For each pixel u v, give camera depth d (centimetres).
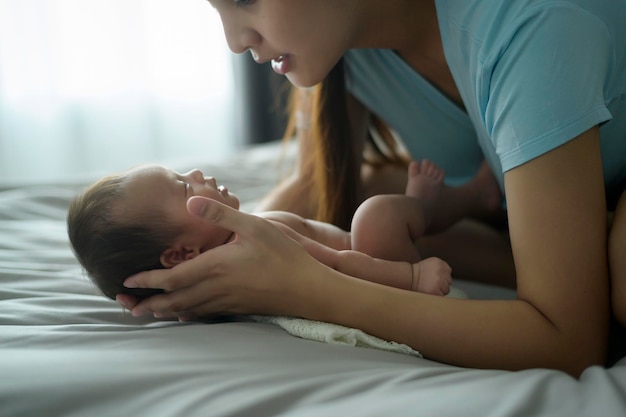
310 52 94
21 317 85
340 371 70
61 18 267
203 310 86
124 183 91
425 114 124
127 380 65
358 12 96
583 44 76
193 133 301
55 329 81
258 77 289
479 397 61
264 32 92
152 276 82
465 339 77
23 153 271
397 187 135
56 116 273
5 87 263
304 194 125
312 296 80
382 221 96
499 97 81
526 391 62
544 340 75
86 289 100
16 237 122
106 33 276
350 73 123
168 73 290
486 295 108
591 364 76
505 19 82
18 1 260
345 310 79
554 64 76
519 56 79
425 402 60
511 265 125
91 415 61
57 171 278
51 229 128
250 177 168
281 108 288
